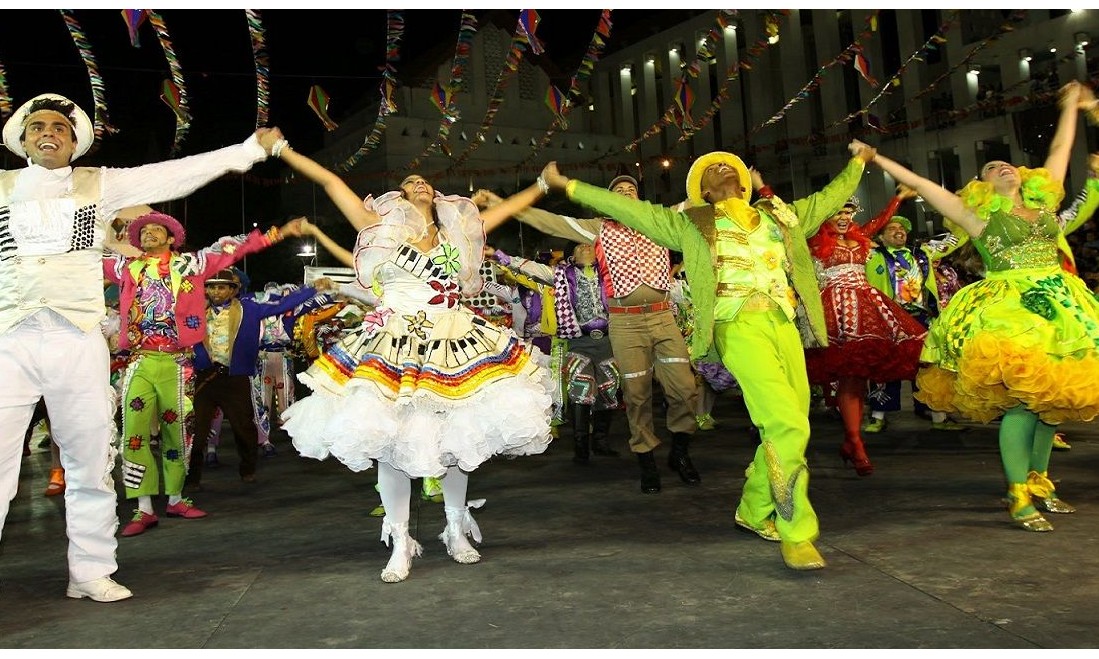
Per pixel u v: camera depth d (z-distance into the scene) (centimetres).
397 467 339
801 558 328
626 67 2431
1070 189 1783
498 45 2302
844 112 2108
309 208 1700
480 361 357
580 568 345
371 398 335
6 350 327
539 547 387
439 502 518
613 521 437
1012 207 406
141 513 471
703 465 606
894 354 511
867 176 2075
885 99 2031
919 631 253
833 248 544
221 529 467
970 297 412
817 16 2111
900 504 438
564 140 2339
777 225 392
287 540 431
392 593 322
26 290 329
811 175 2155
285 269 1650
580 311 651
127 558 405
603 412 689
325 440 330
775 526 382
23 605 329
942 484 485
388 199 379
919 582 304
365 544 413
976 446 622
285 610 305
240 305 638
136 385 479
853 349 509
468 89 2248
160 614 307
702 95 2278
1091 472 497
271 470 698
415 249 369
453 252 375
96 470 336
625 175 563
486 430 343
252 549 413
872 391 723
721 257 380
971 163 1900
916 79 1980
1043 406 369
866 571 321
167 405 496
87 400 334
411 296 368
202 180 363
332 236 1688
